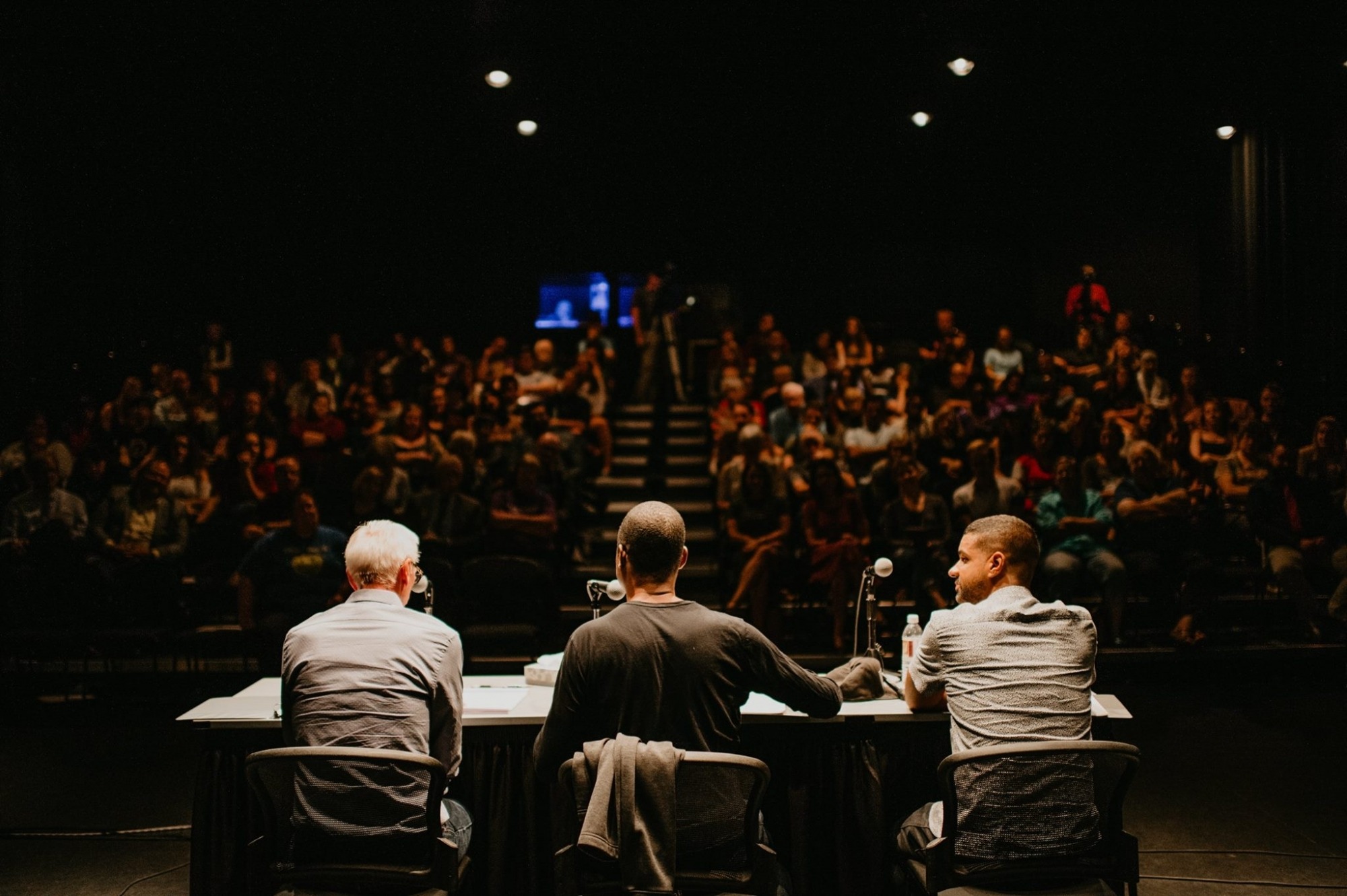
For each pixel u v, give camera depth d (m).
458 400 9.79
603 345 12.37
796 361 11.56
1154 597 7.32
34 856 4.00
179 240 12.44
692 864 2.48
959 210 15.01
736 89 13.02
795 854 3.05
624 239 15.45
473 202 15.08
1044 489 8.01
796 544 7.57
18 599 6.82
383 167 14.28
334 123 12.96
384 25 10.68
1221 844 4.09
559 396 10.12
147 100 11.34
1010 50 11.48
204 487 8.32
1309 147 10.85
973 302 15.05
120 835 4.23
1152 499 7.16
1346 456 7.55
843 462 9.01
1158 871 3.84
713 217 15.38
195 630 6.80
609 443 10.28
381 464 7.91
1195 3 9.82
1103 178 14.12
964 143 14.42
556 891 2.56
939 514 7.50
